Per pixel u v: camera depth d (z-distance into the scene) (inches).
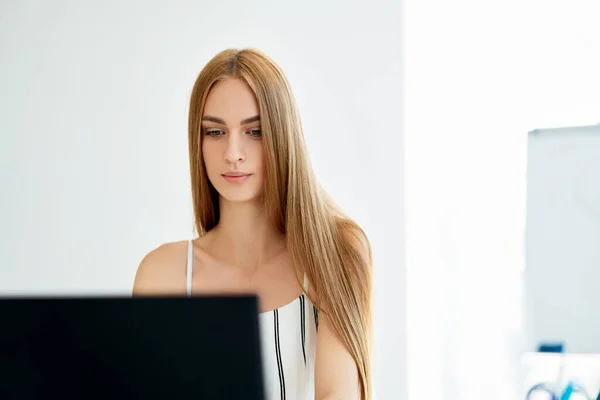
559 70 83.4
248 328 20.6
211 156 52.5
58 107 91.7
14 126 93.2
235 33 85.9
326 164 83.4
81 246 91.4
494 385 83.8
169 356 21.1
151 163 89.0
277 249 54.6
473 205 84.7
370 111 82.1
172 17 87.9
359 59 82.4
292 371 52.5
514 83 84.3
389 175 81.6
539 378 82.2
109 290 90.4
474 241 84.6
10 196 93.4
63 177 91.8
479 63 84.7
